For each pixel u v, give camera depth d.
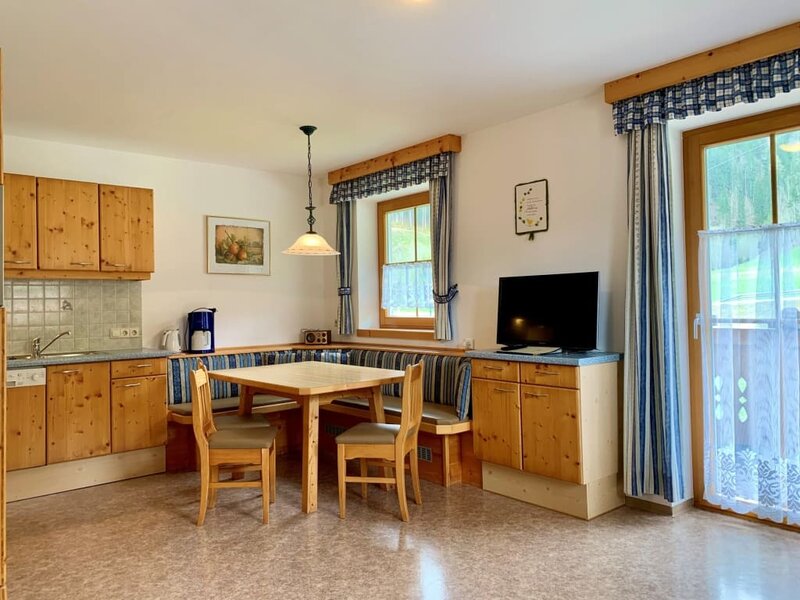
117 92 3.54
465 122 4.26
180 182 5.19
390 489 3.91
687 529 3.13
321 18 2.65
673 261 3.31
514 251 4.22
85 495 3.93
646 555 2.81
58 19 2.62
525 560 2.78
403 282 5.52
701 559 2.76
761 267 3.16
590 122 3.74
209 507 3.62
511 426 3.60
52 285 4.50
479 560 2.78
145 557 2.88
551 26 2.77
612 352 3.62
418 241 5.37
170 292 5.10
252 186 5.64
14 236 4.02
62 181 4.23
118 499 3.84
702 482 3.43
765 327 3.14
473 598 2.42
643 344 3.32
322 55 3.05
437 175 4.66
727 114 3.23
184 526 3.30
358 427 3.56
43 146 4.50
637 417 3.33
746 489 3.21
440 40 2.90
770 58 2.89
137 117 4.01
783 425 3.06
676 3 2.57
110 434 4.20
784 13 2.67
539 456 3.45
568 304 3.67
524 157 4.15
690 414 3.47
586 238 3.78
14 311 4.34
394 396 4.76
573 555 2.82
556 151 3.95
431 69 3.26
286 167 5.59
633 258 3.40
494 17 2.67
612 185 3.63
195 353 4.97
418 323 5.33
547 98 3.78
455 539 3.04
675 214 3.42
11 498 3.83
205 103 3.75
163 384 4.47
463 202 4.61
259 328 5.66
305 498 3.47
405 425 3.34
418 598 2.42
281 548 2.96
